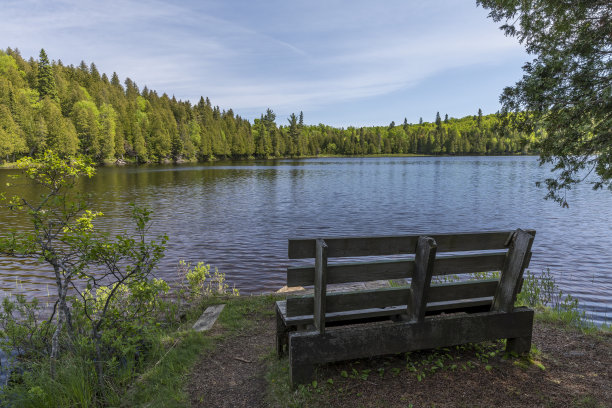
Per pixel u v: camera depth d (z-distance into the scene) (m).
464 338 3.31
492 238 3.28
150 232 18.02
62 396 3.16
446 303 3.36
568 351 3.68
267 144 174.38
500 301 3.45
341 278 3.04
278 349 3.75
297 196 34.25
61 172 4.09
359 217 22.80
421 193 35.91
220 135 161.62
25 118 83.69
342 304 3.13
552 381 3.06
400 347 3.17
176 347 4.14
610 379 3.10
